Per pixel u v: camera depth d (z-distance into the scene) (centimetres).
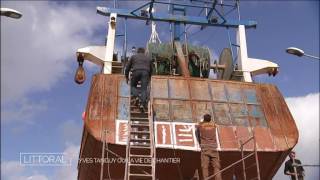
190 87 1775
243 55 2167
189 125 1628
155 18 2183
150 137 1485
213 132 1508
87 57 2045
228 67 2148
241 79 2142
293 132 1689
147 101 1578
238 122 1686
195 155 1559
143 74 1580
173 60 2031
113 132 1546
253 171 1692
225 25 2241
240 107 1745
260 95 1806
